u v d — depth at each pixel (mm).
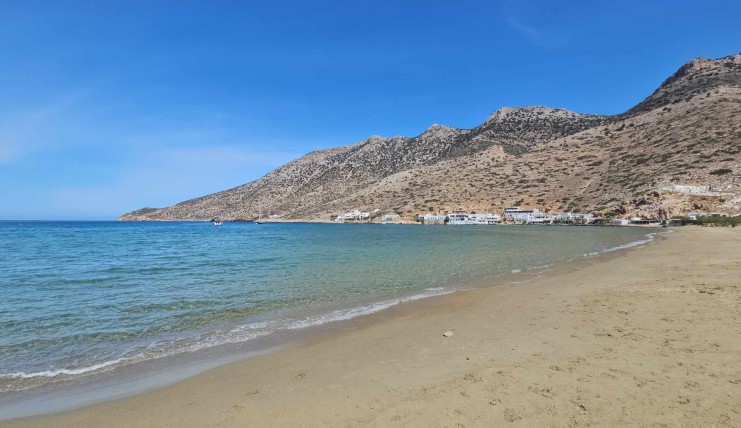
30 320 10672
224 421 5078
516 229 83562
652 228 69500
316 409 5273
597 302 10867
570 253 27875
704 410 4652
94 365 7430
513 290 13734
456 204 134125
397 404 5281
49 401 5926
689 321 8328
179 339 8992
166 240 52500
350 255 28312
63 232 80438
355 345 8172
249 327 9906
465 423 4680
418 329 9203
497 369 6305
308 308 11945
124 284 16328
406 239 49406
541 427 4512
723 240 31516
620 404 4926
